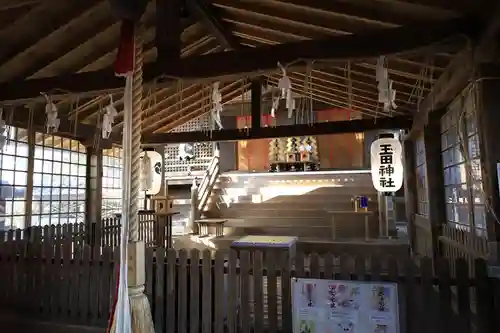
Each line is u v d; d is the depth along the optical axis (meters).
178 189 13.34
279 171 12.82
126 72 2.57
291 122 13.89
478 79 3.28
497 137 3.22
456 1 3.14
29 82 4.76
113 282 3.96
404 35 3.43
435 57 4.15
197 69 3.96
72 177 7.53
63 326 3.87
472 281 2.98
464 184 4.38
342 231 9.02
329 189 10.27
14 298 4.31
